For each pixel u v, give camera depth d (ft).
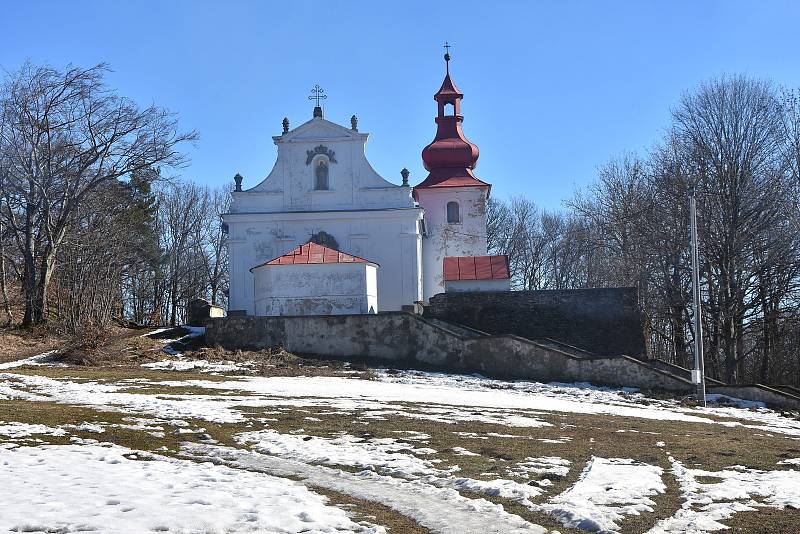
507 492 47.78
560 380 122.83
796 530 41.06
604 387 118.93
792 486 51.03
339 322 137.08
